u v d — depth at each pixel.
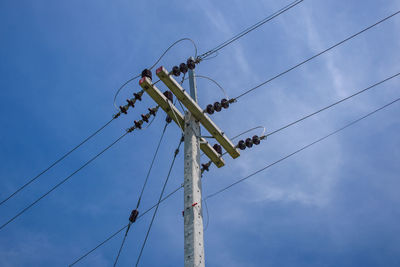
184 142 11.64
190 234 9.91
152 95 11.78
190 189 10.60
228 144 12.53
